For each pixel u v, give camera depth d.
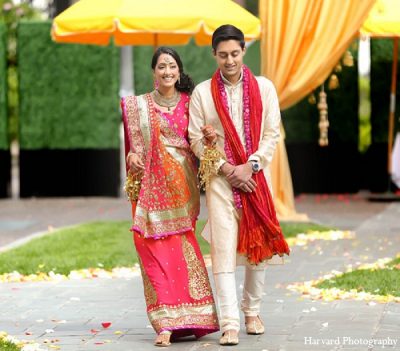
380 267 11.12
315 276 10.88
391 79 19.39
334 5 14.51
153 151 8.01
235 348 7.68
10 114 20.91
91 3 14.50
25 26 19.97
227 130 7.86
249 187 7.80
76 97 20.14
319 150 19.91
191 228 8.04
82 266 11.72
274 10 14.64
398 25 15.80
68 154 20.36
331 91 19.61
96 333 8.35
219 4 14.27
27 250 13.12
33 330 8.52
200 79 19.84
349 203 18.66
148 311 7.95
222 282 7.84
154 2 14.12
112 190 20.42
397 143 18.95
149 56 19.95
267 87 8.04
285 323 8.51
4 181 20.58
